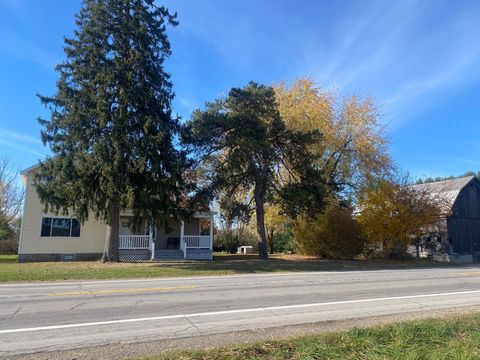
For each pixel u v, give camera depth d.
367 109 32.56
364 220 30.89
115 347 6.18
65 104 21.62
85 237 27.91
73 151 21.44
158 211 22.47
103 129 21.64
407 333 6.26
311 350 5.47
